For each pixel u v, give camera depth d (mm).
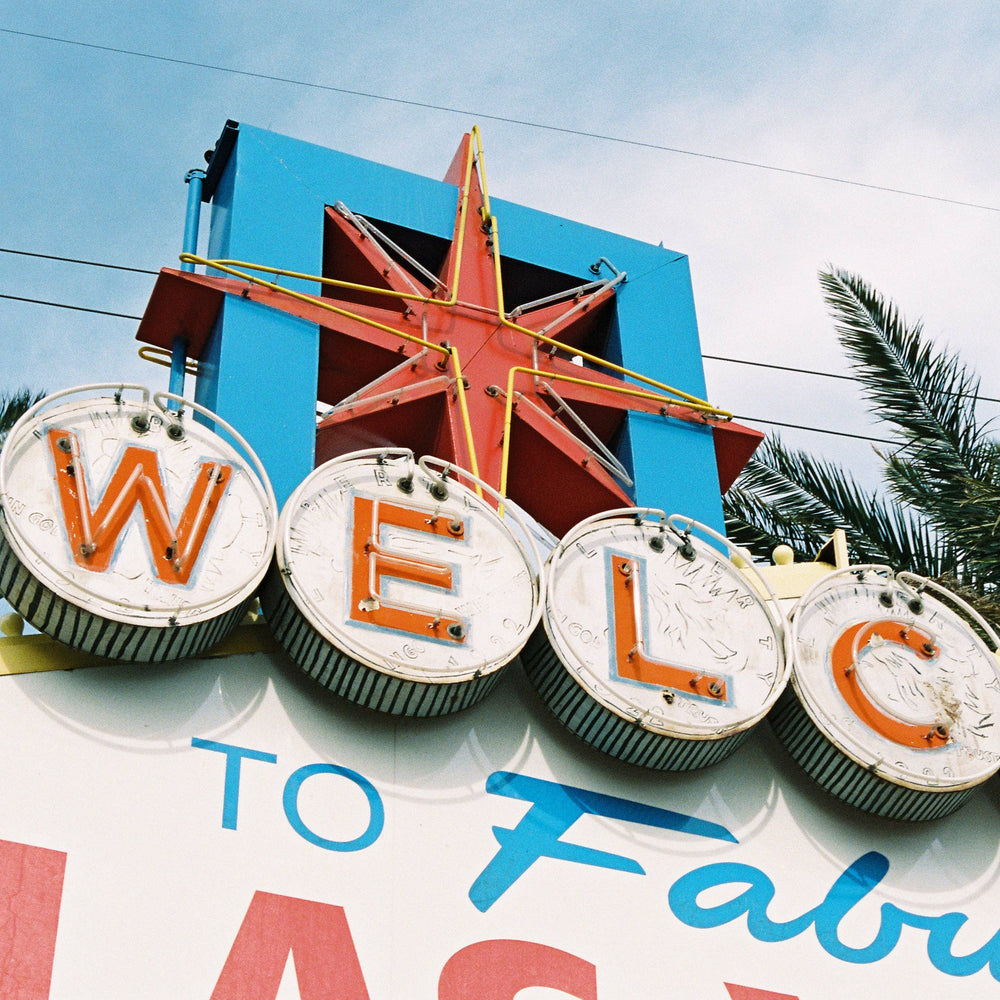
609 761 14461
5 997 11383
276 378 16625
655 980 13258
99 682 13148
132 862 12297
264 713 13539
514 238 19828
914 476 26453
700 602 14984
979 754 14977
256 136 18797
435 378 17672
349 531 14102
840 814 14984
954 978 14250
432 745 13945
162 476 13750
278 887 12594
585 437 18656
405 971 12547
